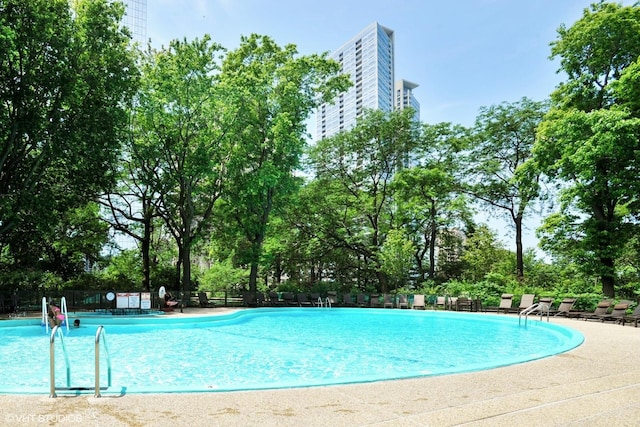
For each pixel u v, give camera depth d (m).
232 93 23.88
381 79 143.38
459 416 4.56
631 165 20.88
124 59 21.80
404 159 33.06
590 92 23.16
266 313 22.20
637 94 19.91
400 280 30.16
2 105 18.62
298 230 32.22
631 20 20.66
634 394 5.51
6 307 18.27
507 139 30.62
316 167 33.69
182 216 26.77
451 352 11.17
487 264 36.75
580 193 22.05
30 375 8.28
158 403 5.02
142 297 18.09
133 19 68.62
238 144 26.69
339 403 5.07
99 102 20.84
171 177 24.78
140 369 8.91
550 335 14.55
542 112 29.03
